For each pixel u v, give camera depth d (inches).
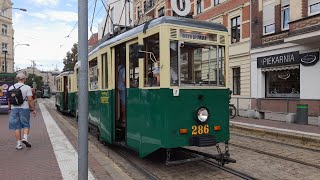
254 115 797.9
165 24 270.1
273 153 370.0
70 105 824.9
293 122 655.1
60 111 1001.5
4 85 922.7
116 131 363.6
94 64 441.4
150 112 281.3
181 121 269.6
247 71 917.8
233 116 773.9
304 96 716.7
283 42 774.5
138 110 301.1
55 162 292.0
